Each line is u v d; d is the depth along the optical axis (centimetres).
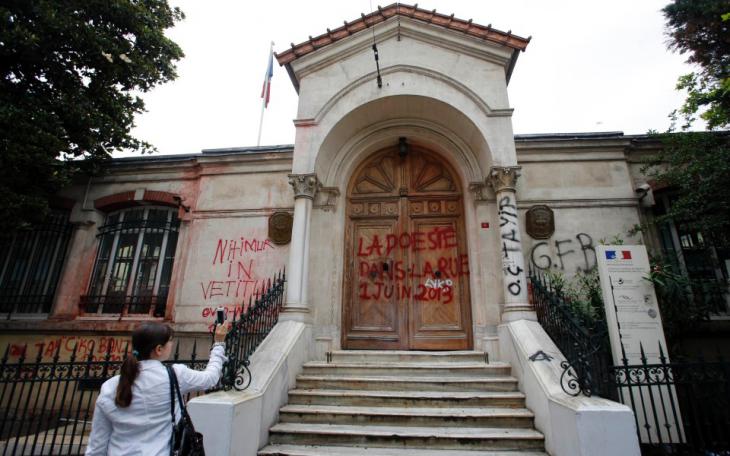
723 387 457
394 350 710
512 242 632
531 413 464
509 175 661
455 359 620
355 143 802
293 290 646
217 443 364
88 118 770
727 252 720
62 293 856
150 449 218
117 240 914
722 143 649
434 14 756
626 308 514
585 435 351
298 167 707
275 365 498
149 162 926
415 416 466
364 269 765
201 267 835
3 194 699
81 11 755
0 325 828
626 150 806
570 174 804
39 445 556
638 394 496
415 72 741
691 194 634
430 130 793
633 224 762
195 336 788
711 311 702
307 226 689
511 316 595
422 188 804
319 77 764
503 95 712
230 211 870
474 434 433
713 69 730
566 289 711
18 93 738
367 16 772
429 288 741
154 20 853
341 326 723
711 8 723
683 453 444
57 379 484
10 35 669
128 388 221
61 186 805
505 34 726
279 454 416
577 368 429
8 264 910
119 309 854
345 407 498
